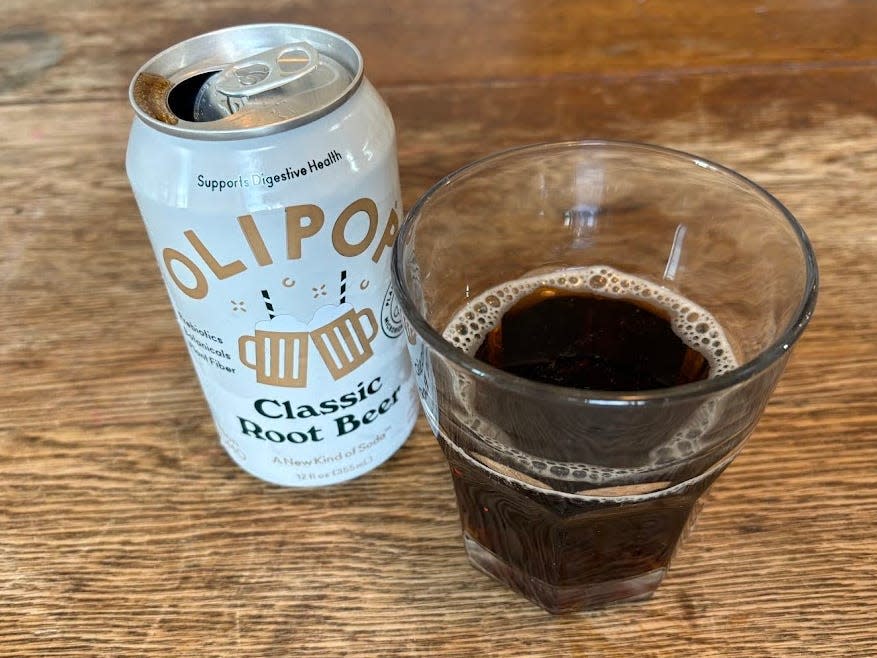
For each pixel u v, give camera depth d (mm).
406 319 148
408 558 193
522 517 167
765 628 173
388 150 168
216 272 161
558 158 187
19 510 204
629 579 177
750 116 315
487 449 153
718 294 184
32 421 226
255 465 204
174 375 238
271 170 151
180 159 152
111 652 174
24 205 297
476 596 185
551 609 180
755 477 202
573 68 347
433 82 342
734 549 188
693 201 182
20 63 371
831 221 269
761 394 146
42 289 266
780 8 384
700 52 355
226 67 166
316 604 183
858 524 191
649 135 306
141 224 290
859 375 223
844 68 340
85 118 336
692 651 171
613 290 194
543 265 203
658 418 132
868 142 301
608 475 146
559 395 130
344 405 190
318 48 173
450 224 178
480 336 182
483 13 391
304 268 162
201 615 182
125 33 389
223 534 198
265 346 173
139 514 203
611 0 399
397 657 173
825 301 243
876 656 167
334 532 198
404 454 217
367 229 167
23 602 184
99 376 238
